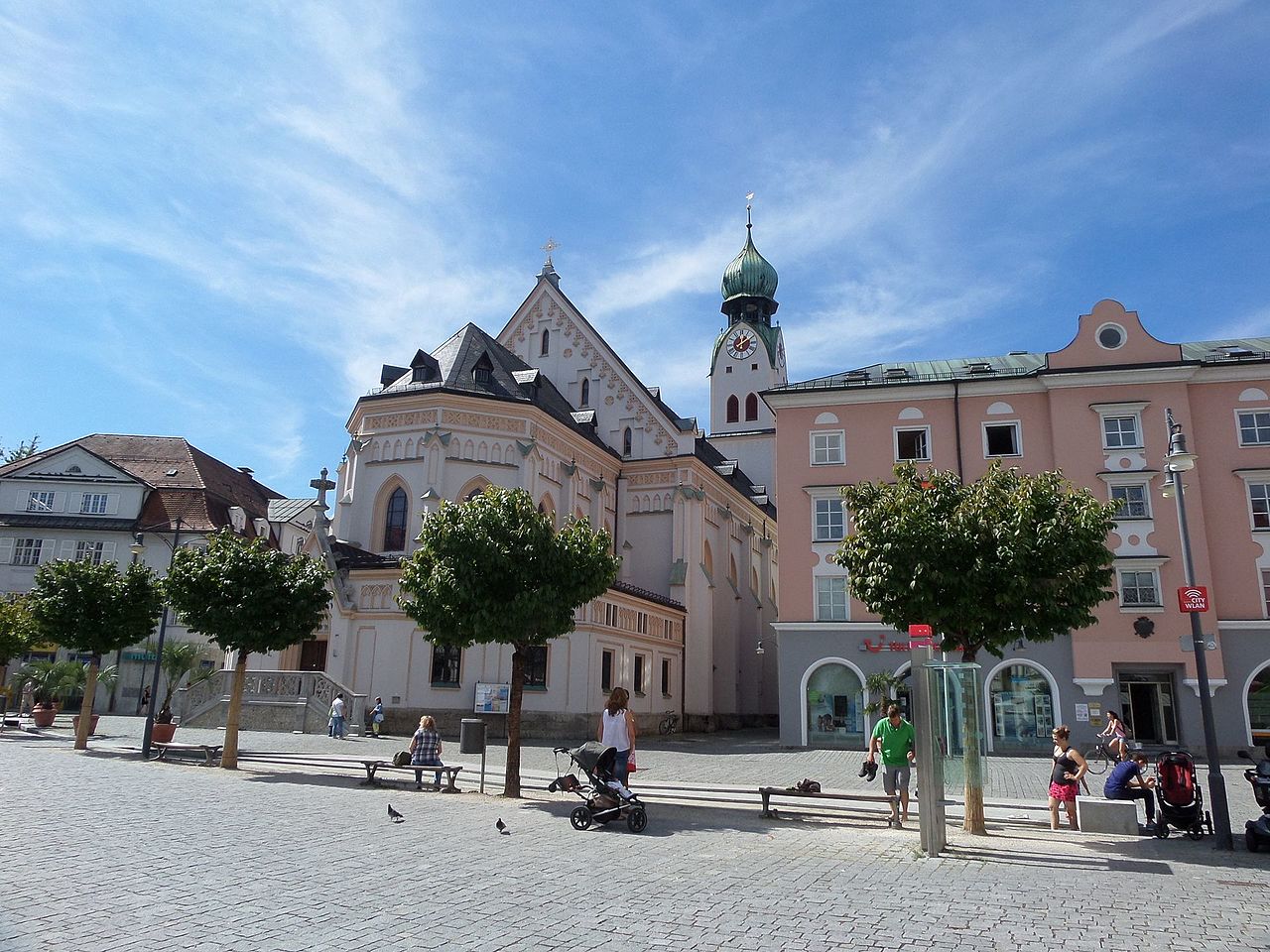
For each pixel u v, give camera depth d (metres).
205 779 21.92
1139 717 36.16
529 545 20.72
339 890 10.55
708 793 20.94
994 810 19.50
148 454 66.56
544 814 17.84
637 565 53.28
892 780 17.41
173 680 44.84
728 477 62.06
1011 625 17.09
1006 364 43.56
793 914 9.88
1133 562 36.59
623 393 55.66
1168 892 11.56
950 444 40.06
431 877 11.44
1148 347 38.59
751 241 81.75
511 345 59.19
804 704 38.69
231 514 60.56
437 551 20.94
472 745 21.67
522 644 21.33
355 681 38.97
